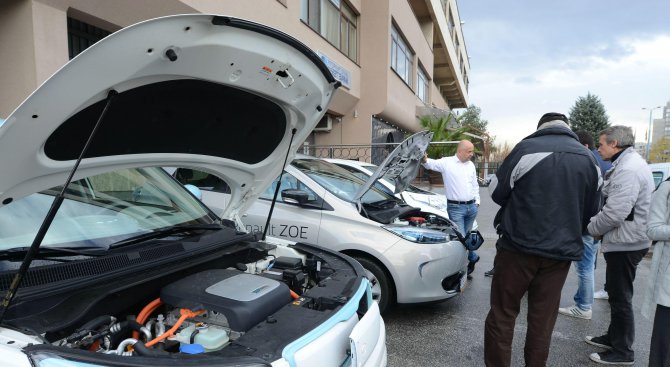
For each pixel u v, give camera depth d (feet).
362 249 13.03
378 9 48.06
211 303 6.00
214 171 8.66
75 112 5.12
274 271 8.57
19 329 4.93
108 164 6.66
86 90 4.90
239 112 7.45
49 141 5.27
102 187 7.71
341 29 45.11
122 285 5.96
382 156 47.32
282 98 7.39
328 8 41.88
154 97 6.02
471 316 14.44
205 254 7.50
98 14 19.36
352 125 49.21
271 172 9.40
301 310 6.22
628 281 11.17
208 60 5.89
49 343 4.87
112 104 5.56
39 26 17.04
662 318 8.86
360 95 48.93
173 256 6.90
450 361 11.39
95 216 7.23
